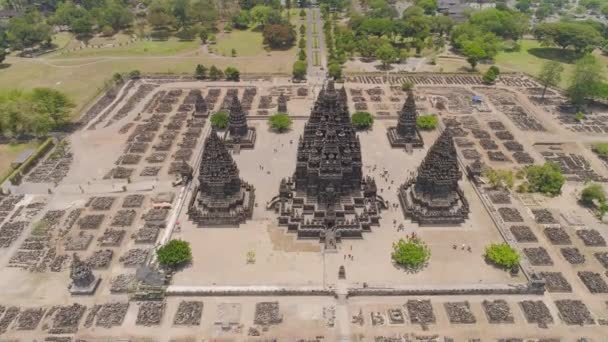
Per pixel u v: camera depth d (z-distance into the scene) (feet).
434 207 437.99
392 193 484.74
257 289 359.05
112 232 422.82
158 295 353.51
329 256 398.21
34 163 539.29
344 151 424.87
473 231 429.79
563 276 377.50
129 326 333.21
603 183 508.94
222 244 412.57
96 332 328.49
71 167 535.19
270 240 418.51
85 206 464.65
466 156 561.43
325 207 433.48
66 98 624.18
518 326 333.62
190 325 334.03
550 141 597.52
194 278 372.38
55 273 378.94
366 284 364.38
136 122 650.43
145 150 573.74
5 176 509.35
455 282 368.89
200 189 454.81
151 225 432.25
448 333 328.08
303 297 359.25
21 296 357.61
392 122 647.15
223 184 430.20
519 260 384.47
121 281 367.25
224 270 381.60
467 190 494.18
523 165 541.75
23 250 403.75
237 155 561.43
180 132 619.26
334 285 366.22
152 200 473.67
